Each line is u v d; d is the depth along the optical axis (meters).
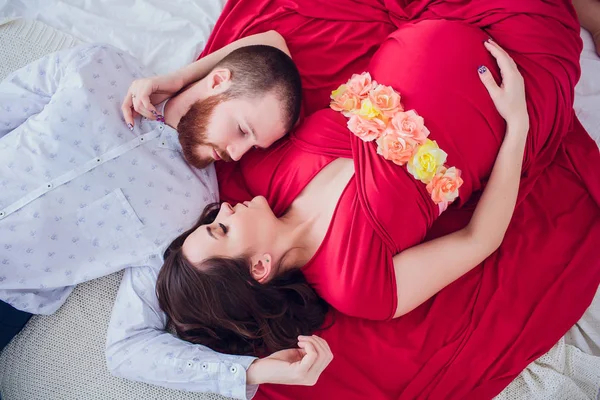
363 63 1.59
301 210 1.32
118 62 1.44
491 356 1.36
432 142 1.25
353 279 1.24
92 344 1.42
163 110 1.43
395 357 1.38
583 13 1.60
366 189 1.24
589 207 1.48
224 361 1.24
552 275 1.42
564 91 1.38
